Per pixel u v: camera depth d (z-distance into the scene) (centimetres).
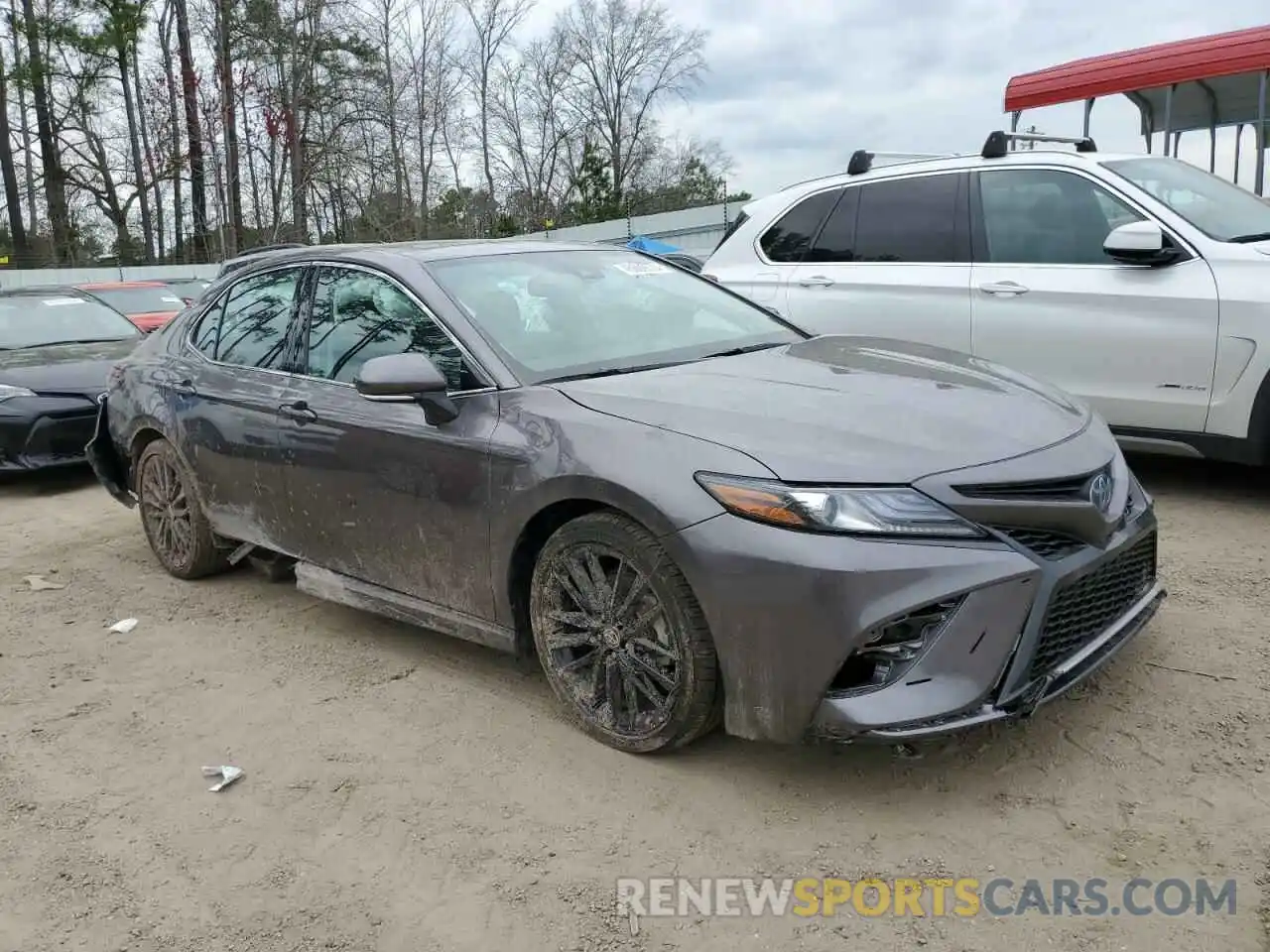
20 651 462
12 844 311
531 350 381
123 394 556
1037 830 286
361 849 299
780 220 701
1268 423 520
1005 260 601
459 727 365
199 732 376
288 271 473
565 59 4628
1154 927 247
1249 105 940
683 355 398
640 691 328
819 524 282
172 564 547
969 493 288
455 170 3853
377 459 393
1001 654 284
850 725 281
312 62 3634
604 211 4488
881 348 418
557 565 342
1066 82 991
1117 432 572
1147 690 356
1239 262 525
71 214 4222
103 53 3759
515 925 263
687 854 287
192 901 281
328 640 456
